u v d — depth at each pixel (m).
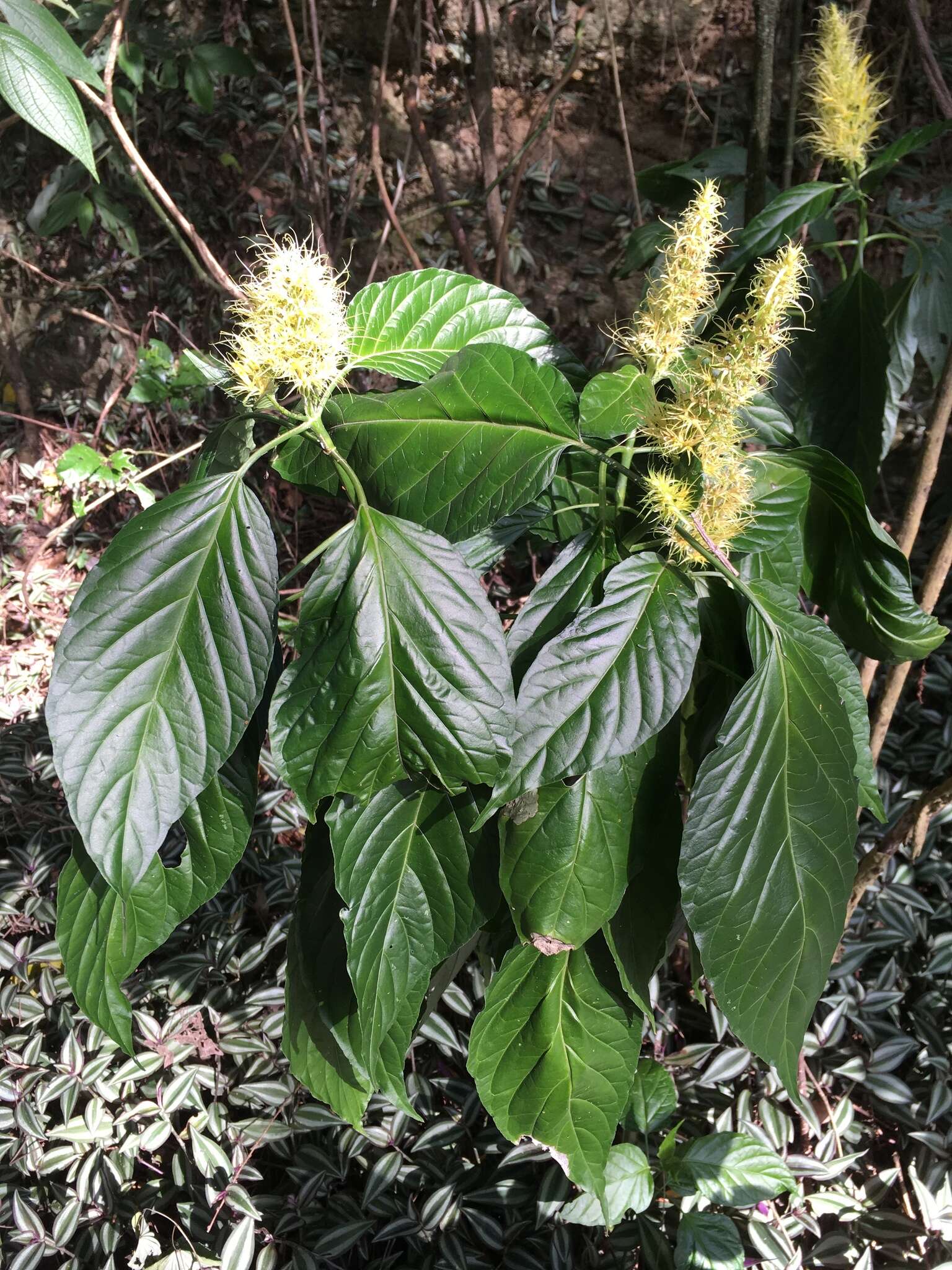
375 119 1.71
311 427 0.75
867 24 2.05
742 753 0.72
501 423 0.75
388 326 0.85
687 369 0.78
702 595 0.80
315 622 0.70
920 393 2.43
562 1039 0.93
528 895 0.79
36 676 2.31
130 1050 0.79
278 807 1.81
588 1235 1.31
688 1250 1.19
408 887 0.80
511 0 2.21
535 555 2.16
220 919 1.66
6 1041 1.53
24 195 2.50
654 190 1.55
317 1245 1.27
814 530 0.98
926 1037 1.49
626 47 2.29
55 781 1.96
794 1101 0.80
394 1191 1.35
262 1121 1.39
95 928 0.80
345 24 2.30
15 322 2.59
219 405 2.61
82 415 2.63
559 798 0.78
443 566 0.70
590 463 0.87
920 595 1.21
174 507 0.69
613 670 0.69
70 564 2.52
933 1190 1.31
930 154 2.29
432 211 1.94
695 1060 1.45
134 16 2.14
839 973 1.55
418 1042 1.52
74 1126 1.41
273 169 2.44
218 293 2.41
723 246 1.30
